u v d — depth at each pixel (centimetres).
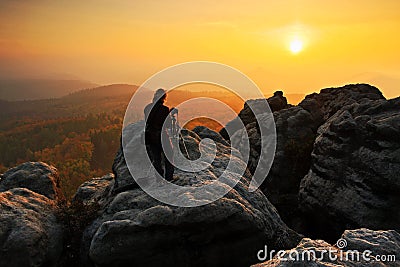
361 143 1439
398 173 1243
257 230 997
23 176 1393
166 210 927
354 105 1773
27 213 1027
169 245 940
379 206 1287
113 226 914
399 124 1325
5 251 892
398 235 807
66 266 1055
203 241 953
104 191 1321
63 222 1103
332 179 1512
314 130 2302
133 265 934
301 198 1694
